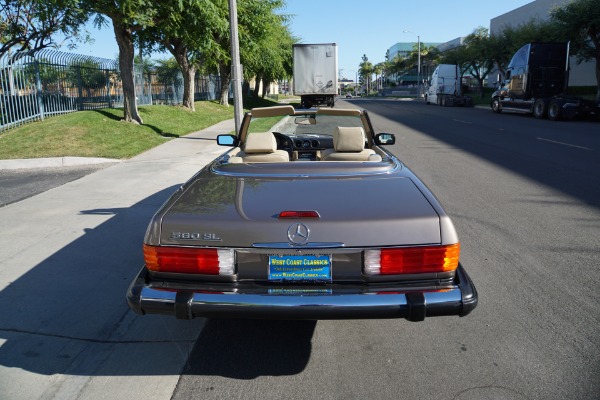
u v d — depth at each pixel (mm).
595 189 7379
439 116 25016
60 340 3324
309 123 5098
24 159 10078
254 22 22172
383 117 24531
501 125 18953
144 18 12867
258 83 45938
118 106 19891
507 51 39188
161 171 9430
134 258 4781
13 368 2996
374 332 3420
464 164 9859
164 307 2631
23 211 6441
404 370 2951
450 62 52031
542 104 22047
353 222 2594
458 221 5867
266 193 3033
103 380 2887
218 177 3480
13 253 4895
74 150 11078
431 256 2596
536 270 4352
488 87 61188
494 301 3783
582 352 3072
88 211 6430
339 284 2635
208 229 2631
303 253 2594
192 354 3168
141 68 22047
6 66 13219
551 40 27812
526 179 8242
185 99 23094
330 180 3295
